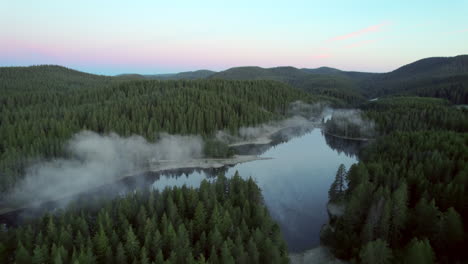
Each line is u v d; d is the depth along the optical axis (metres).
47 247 43.75
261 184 90.12
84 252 42.16
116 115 135.88
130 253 43.78
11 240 46.88
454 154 75.75
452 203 53.62
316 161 117.31
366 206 57.03
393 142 96.62
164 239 45.88
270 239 47.75
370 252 42.44
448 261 42.53
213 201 58.19
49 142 99.62
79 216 54.03
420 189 61.06
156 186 93.69
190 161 115.12
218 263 41.47
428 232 48.34
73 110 139.50
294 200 77.25
